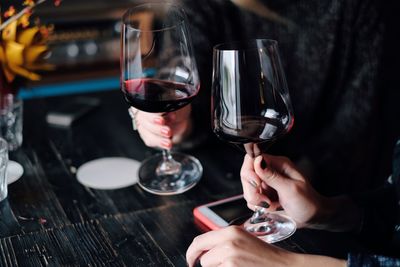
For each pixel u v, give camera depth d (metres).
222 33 1.80
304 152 1.71
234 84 1.00
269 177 1.12
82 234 1.13
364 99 1.79
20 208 1.23
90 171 1.37
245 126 1.02
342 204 1.21
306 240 1.11
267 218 1.16
